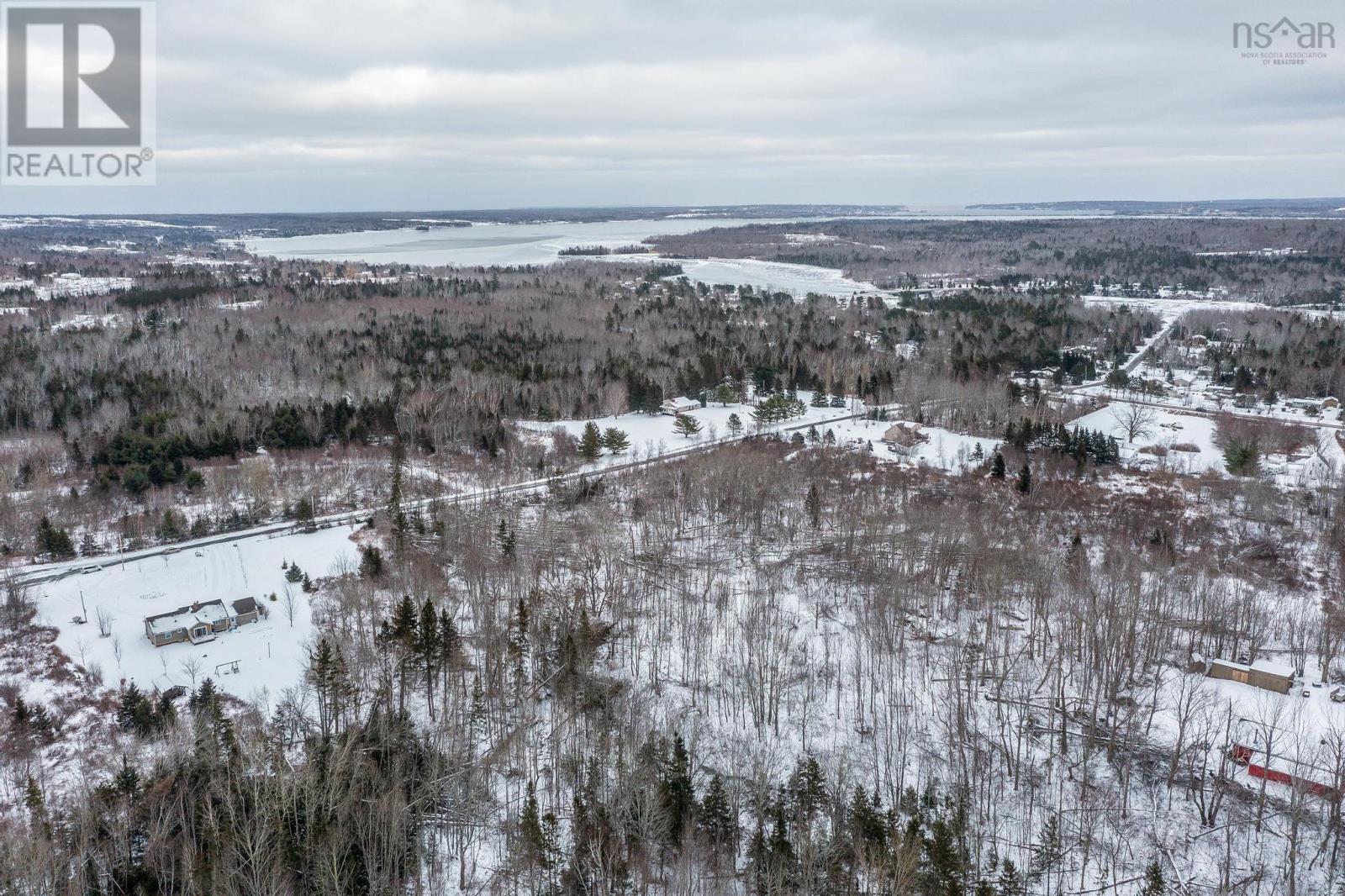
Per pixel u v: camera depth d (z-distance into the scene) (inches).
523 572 3831.2
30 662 3265.3
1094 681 3132.4
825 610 3678.6
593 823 2375.7
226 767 2466.8
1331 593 3762.3
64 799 2524.6
